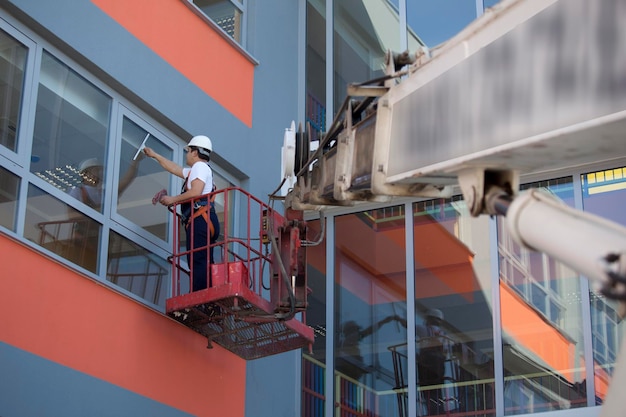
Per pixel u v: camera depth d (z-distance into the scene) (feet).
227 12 38.40
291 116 39.99
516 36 17.97
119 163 31.58
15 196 27.66
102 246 29.96
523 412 32.68
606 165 33.91
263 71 38.96
